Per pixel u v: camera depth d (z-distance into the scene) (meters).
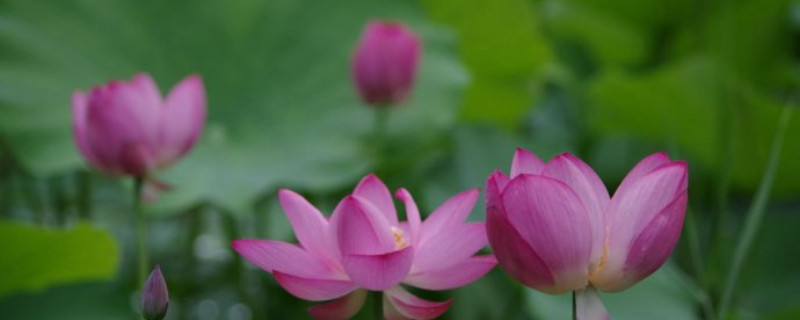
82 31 3.18
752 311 3.01
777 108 3.28
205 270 3.49
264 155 3.14
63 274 2.51
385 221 1.81
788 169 3.48
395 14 3.43
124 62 3.22
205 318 3.38
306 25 3.38
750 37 4.45
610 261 1.78
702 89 3.42
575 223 1.76
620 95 3.60
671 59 4.55
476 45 3.69
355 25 3.39
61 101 3.02
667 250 1.78
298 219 1.82
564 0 4.52
